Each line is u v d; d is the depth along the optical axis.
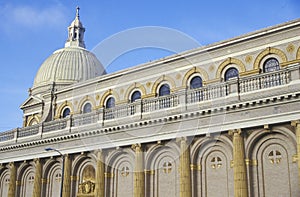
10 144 38.78
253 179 24.38
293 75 23.09
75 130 33.78
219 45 29.08
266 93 23.91
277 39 26.77
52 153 35.16
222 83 25.69
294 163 23.03
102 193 30.75
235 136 24.77
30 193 37.53
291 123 22.69
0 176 41.03
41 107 42.94
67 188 33.34
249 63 27.64
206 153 26.95
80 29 55.69
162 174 28.27
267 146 24.50
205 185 26.47
